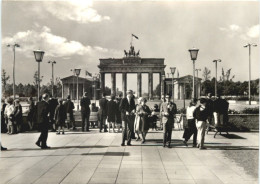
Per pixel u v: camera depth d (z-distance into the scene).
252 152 13.44
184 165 11.00
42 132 14.56
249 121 21.52
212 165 11.01
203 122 14.24
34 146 15.34
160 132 21.31
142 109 16.22
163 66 109.75
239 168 10.56
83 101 22.03
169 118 14.66
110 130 22.83
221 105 19.17
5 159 12.09
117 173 9.87
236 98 76.81
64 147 14.91
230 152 13.48
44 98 14.77
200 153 13.24
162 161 11.66
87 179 9.17
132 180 9.08
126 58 109.56
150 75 110.50
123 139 15.27
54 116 20.45
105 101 21.53
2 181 9.00
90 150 14.02
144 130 16.06
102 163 11.31
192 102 15.35
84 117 22.12
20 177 9.41
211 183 8.83
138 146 15.14
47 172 10.02
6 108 21.14
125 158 12.18
